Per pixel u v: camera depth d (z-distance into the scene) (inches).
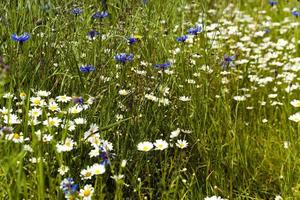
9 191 42.7
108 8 79.1
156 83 61.6
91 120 53.9
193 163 56.4
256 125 67.6
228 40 88.5
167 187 52.9
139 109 56.9
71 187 44.2
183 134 59.5
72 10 67.9
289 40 95.9
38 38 63.5
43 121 51.8
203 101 63.3
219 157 56.8
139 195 48.3
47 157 47.9
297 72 82.4
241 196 54.2
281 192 54.5
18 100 56.1
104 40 66.1
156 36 73.0
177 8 86.2
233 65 76.1
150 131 56.6
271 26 101.5
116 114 55.8
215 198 48.5
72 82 59.9
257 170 58.2
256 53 87.6
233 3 106.7
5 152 45.1
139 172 53.2
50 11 69.1
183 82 66.7
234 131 59.3
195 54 73.8
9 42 62.0
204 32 78.7
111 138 54.4
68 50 62.1
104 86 57.8
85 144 50.8
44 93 55.4
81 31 66.7
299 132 62.1
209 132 59.5
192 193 50.5
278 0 118.1
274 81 78.1
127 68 63.9
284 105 68.5
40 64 59.5
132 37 65.2
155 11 76.6
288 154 56.8
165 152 53.0
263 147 62.8
